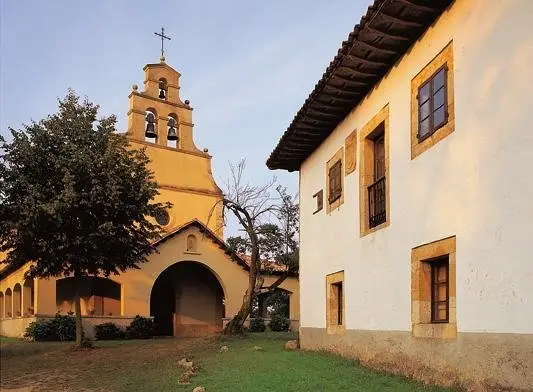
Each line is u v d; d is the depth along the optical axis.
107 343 19.91
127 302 24.52
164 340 21.39
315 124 12.61
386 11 8.11
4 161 16.36
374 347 9.92
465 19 7.49
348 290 11.39
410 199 8.81
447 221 7.70
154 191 17.77
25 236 15.88
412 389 7.52
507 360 6.31
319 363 10.63
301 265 15.03
